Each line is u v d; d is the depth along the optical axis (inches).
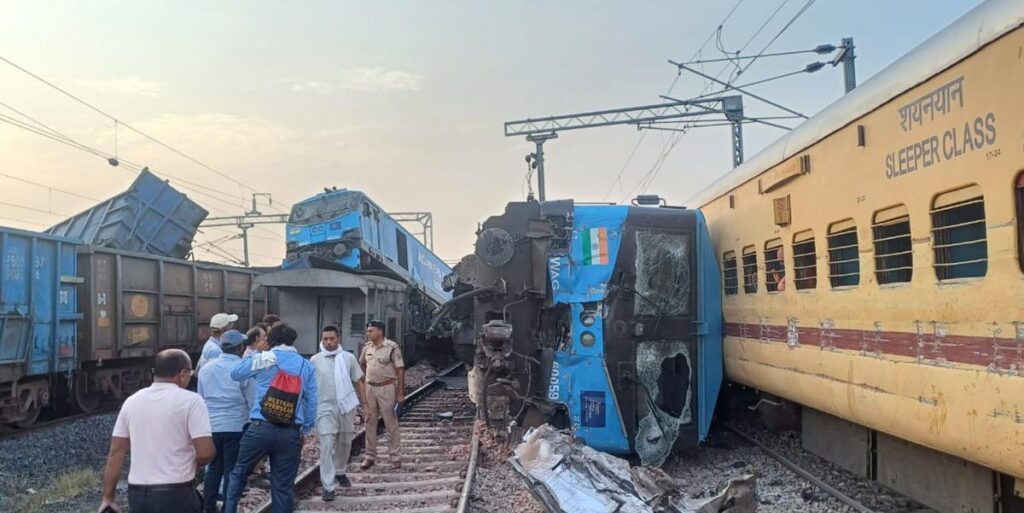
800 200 302.5
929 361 212.4
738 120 919.7
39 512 316.2
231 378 270.5
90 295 582.2
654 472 232.5
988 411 185.9
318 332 744.3
